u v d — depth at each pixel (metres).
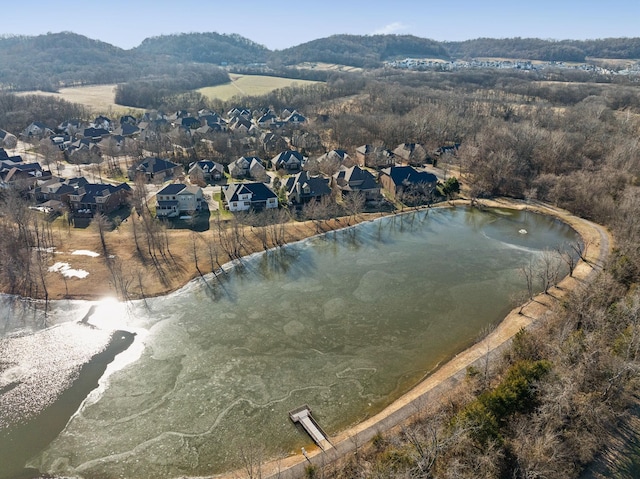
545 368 39.00
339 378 47.91
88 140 139.12
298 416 42.25
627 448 36.06
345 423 42.09
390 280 68.38
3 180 100.69
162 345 52.94
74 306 60.25
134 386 46.50
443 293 64.56
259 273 70.50
